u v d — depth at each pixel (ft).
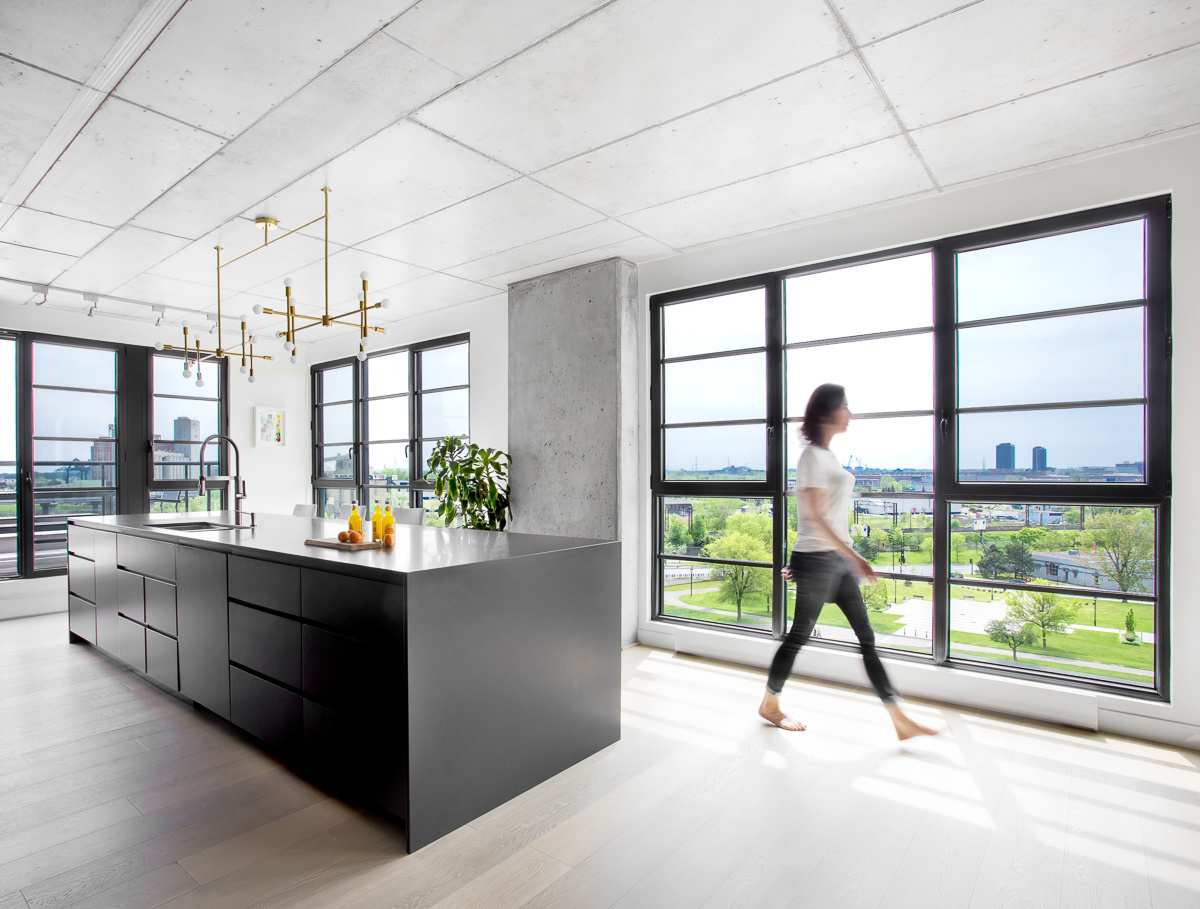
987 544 10.55
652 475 14.44
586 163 9.59
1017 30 6.64
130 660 11.55
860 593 9.19
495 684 7.25
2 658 13.07
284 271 14.85
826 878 6.02
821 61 7.17
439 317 19.22
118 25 6.42
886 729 9.46
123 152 9.05
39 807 7.26
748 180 10.23
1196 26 6.56
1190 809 7.20
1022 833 6.76
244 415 22.29
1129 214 9.30
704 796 7.52
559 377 14.89
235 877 6.01
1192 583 8.74
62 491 18.12
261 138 8.73
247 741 9.08
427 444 20.01
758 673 12.19
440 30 6.58
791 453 12.58
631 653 13.56
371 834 6.73
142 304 17.75
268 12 6.26
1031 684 9.82
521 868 6.15
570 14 6.36
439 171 9.79
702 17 6.42
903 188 10.55
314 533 10.28
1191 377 8.74
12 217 11.37
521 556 7.59
